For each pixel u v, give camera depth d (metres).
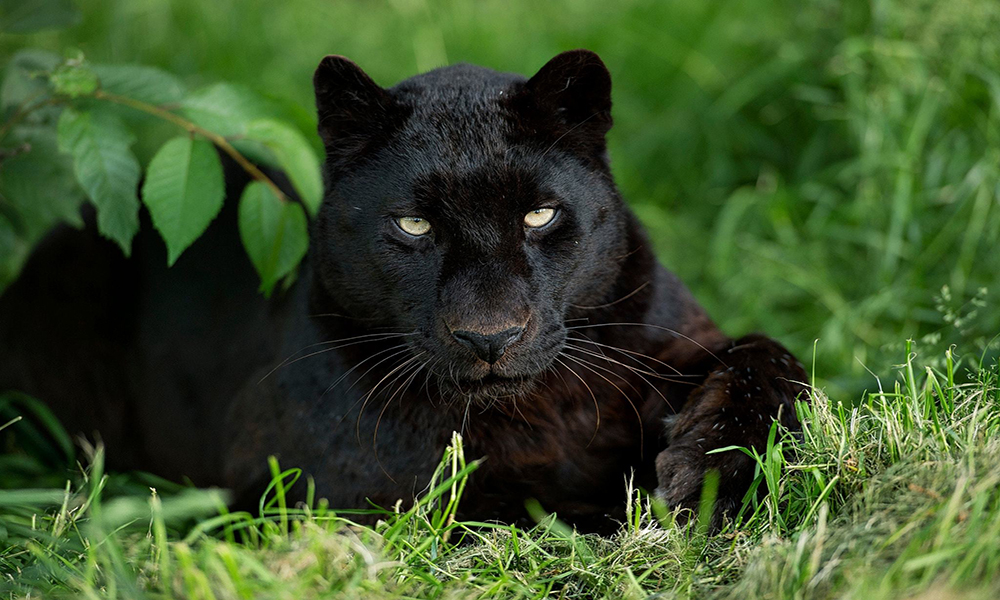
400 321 6.77
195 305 8.62
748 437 6.28
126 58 13.16
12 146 8.34
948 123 10.07
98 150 7.33
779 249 10.55
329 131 6.97
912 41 10.27
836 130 11.20
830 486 5.60
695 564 5.59
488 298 6.25
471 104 6.74
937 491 5.20
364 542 5.65
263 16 13.98
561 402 7.05
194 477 8.64
